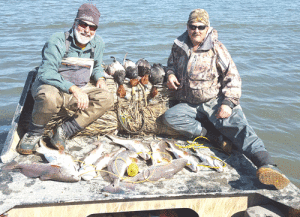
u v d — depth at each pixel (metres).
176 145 3.75
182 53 3.68
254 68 8.26
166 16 14.49
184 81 3.68
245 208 3.01
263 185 3.04
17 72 7.31
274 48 10.24
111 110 3.78
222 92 3.55
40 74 3.18
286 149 4.99
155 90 3.78
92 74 3.71
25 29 11.33
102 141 3.70
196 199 2.91
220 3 21.44
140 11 15.75
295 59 9.17
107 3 18.41
